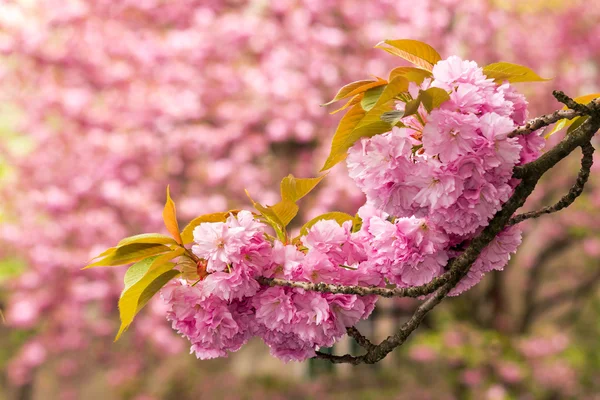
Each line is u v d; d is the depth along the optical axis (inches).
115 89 448.1
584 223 465.7
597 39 477.1
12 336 463.2
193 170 446.0
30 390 482.6
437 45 457.1
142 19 468.4
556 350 460.8
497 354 455.5
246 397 507.5
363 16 458.3
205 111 448.1
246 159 439.8
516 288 487.8
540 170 71.2
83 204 432.5
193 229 79.8
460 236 74.2
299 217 431.8
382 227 73.9
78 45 448.5
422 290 73.5
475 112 67.6
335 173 432.8
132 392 477.1
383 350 79.4
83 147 435.2
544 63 480.4
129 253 76.9
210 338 76.5
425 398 485.1
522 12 485.1
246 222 75.8
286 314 74.5
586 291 497.7
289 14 459.2
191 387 498.9
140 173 438.9
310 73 445.1
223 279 74.2
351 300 74.9
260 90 440.8
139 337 441.7
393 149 67.8
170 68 446.6
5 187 439.2
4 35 441.7
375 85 72.5
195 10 465.7
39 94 438.9
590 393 468.1
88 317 443.5
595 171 468.1
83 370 471.2
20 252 427.8
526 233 468.4
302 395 518.9
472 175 67.4
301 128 434.3
